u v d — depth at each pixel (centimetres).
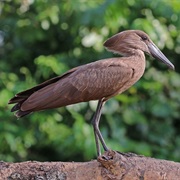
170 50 1568
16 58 1609
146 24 1420
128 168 828
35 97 886
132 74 920
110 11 1423
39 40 1589
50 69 1440
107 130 1458
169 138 1527
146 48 963
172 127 1545
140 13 1489
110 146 1398
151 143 1518
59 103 891
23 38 1548
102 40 1466
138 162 835
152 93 1519
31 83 1481
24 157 1520
